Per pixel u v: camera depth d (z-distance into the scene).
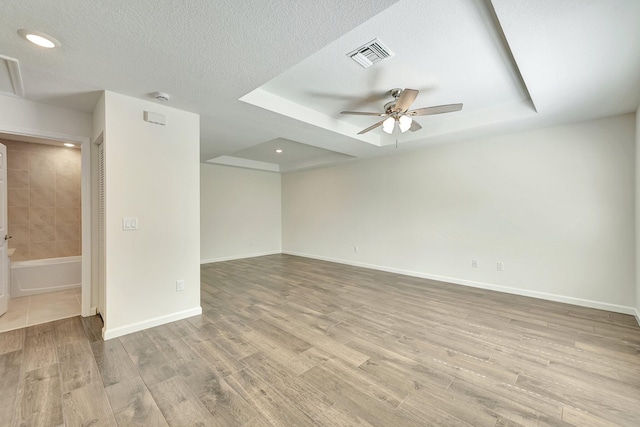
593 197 3.27
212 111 2.92
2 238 3.13
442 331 2.67
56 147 4.43
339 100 3.07
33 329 2.71
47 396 1.74
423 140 4.15
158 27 1.57
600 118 3.19
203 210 6.17
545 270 3.60
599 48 1.83
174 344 2.41
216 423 1.52
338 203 6.26
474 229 4.20
